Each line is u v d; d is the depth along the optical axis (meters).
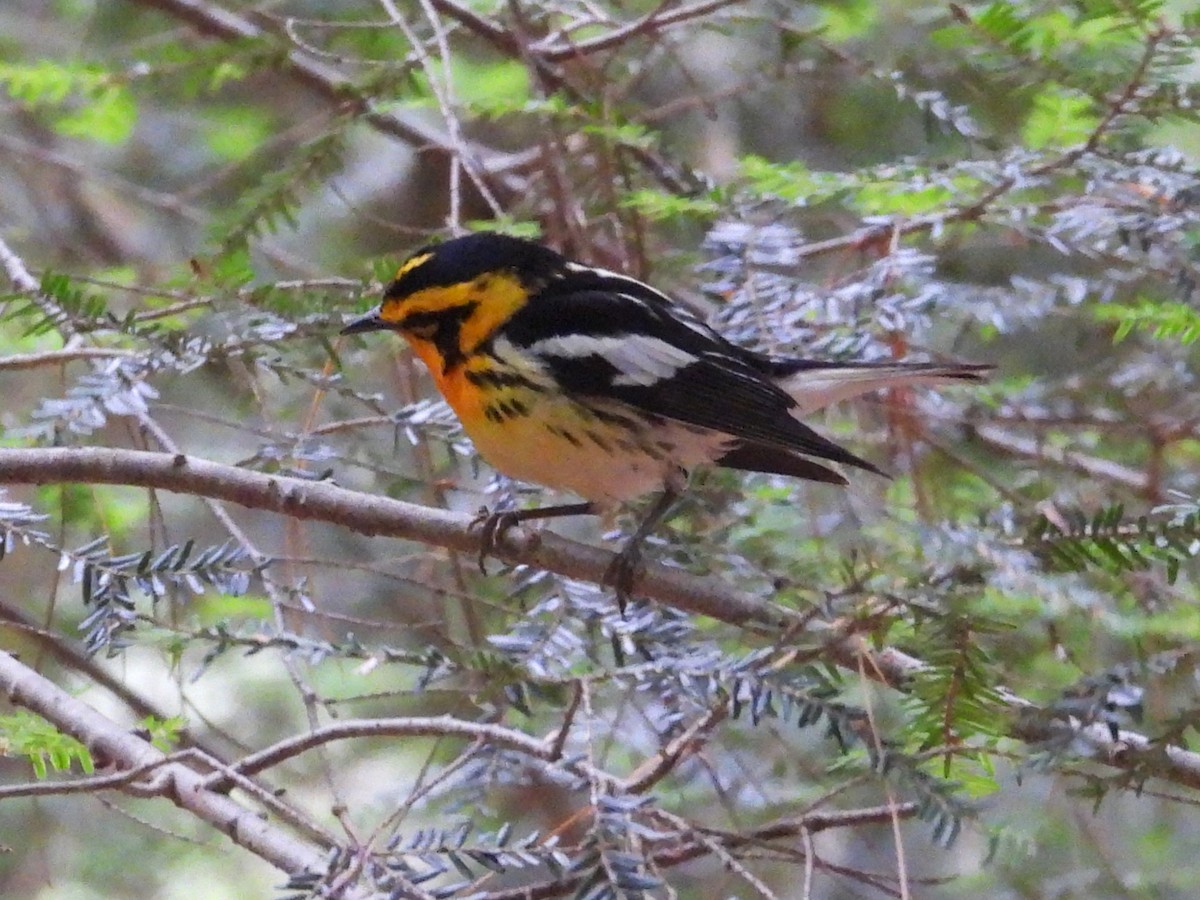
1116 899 10.43
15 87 11.27
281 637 7.48
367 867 6.19
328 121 12.83
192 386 13.00
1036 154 9.69
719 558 8.80
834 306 9.46
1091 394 11.65
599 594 8.34
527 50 11.52
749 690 7.04
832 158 13.49
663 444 9.37
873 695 9.61
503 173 13.89
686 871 11.37
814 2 12.50
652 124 13.66
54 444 9.19
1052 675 9.73
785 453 9.33
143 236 15.49
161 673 12.71
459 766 6.98
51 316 8.81
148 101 14.41
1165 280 10.56
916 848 11.56
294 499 8.34
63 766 7.43
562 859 6.16
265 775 11.94
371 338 11.47
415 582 9.17
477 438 9.56
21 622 11.06
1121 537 7.12
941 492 10.89
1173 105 9.12
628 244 11.36
